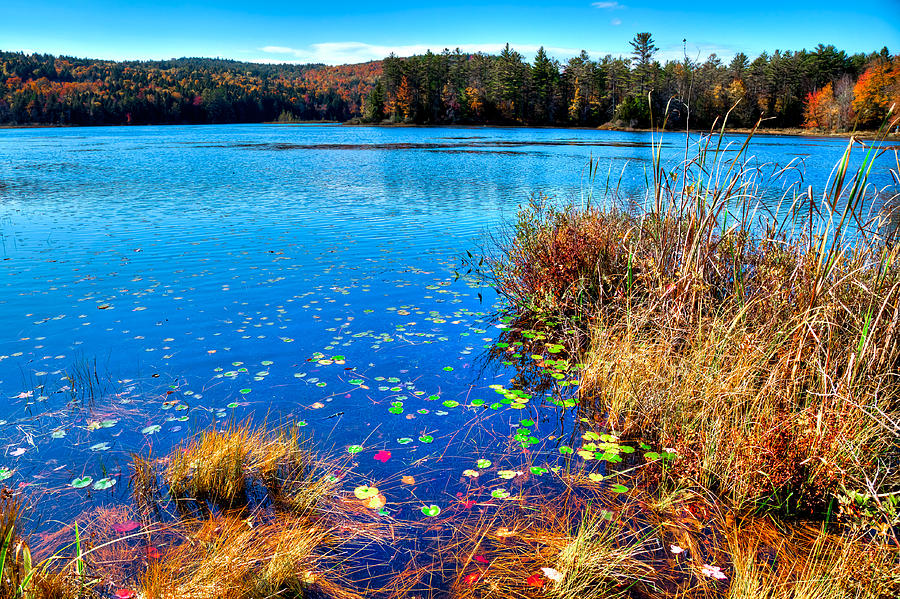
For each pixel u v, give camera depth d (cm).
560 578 286
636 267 659
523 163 3291
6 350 580
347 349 604
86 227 1298
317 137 7056
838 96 7194
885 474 352
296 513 340
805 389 419
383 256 1050
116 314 698
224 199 1812
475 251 1093
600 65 10294
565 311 697
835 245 452
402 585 286
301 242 1162
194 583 275
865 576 279
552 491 368
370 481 376
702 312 558
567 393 519
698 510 348
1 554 252
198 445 382
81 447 405
